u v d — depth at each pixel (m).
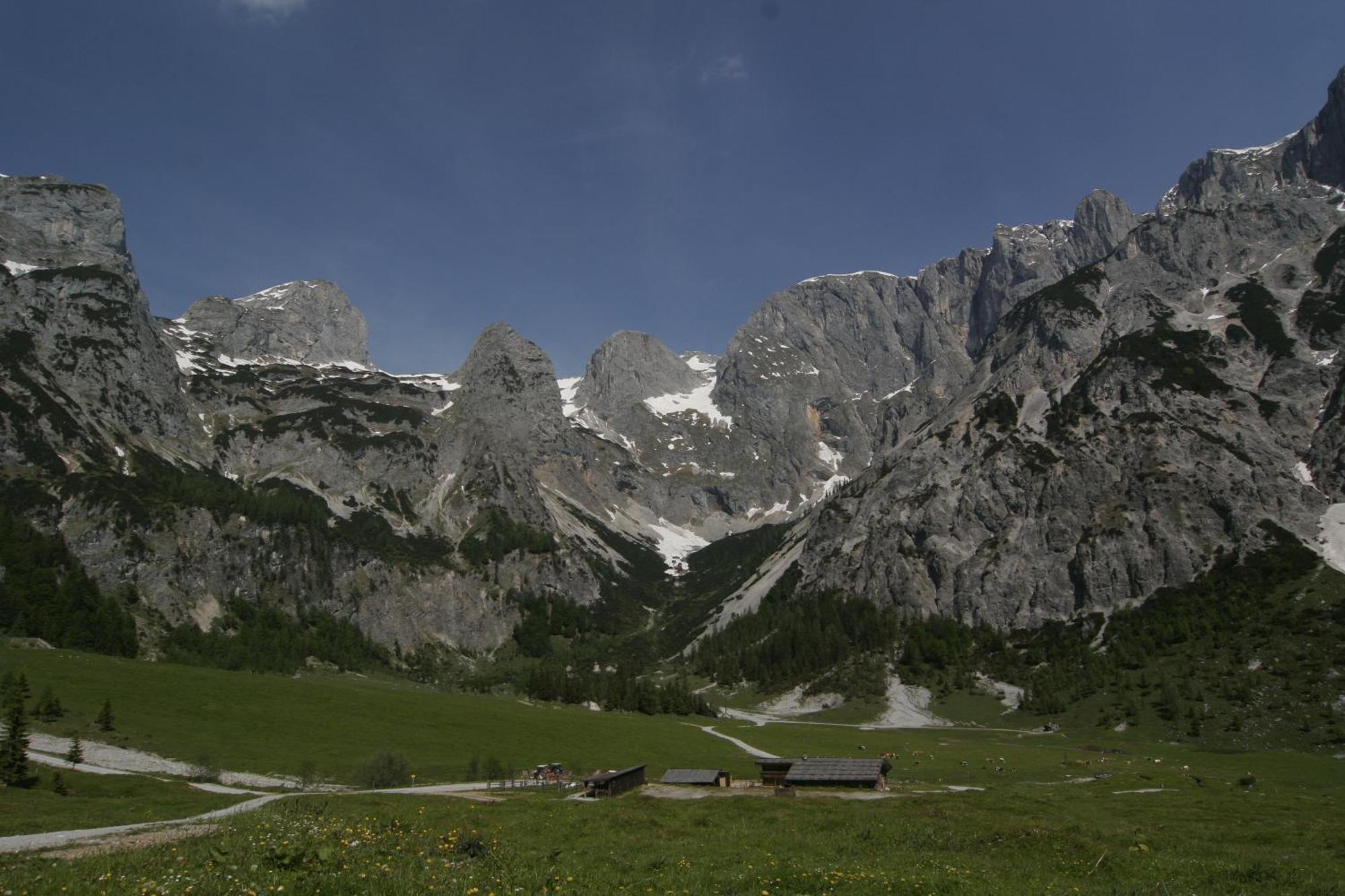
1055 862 42.50
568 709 189.38
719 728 176.50
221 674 164.75
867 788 92.25
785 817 60.22
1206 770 129.50
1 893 23.38
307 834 37.69
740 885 33.34
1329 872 41.16
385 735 132.88
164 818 57.25
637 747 139.62
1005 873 39.34
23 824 50.25
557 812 60.56
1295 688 174.00
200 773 98.44
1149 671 198.25
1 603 196.12
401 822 48.56
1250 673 184.50
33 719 114.88
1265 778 122.88
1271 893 35.81
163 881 25.38
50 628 195.00
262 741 120.75
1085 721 183.25
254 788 94.00
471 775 107.06
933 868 39.59
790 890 32.78
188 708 134.62
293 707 144.25
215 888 24.39
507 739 138.75
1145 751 155.12
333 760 113.69
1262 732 162.88
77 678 142.00
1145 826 62.03
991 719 198.88
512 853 38.16
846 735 174.12
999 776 119.31
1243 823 64.81
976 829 51.19
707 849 43.84
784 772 97.31
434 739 133.25
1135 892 34.81
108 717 115.81
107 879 25.77
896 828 52.50
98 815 58.22
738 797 80.62
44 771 87.69
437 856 34.06
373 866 29.12
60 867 29.17
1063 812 69.69
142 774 96.19
